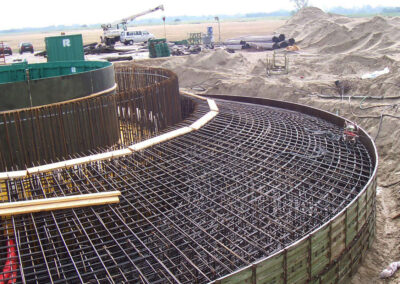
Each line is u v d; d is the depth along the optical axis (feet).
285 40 147.33
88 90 42.52
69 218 27.27
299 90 78.48
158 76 56.13
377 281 30.37
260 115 48.62
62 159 37.52
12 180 31.63
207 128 42.68
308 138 41.32
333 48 125.80
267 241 26.50
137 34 193.47
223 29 340.59
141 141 40.45
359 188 32.35
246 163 34.22
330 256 26.71
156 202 28.43
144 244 23.82
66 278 21.47
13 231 25.88
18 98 37.83
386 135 56.39
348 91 74.64
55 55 89.56
